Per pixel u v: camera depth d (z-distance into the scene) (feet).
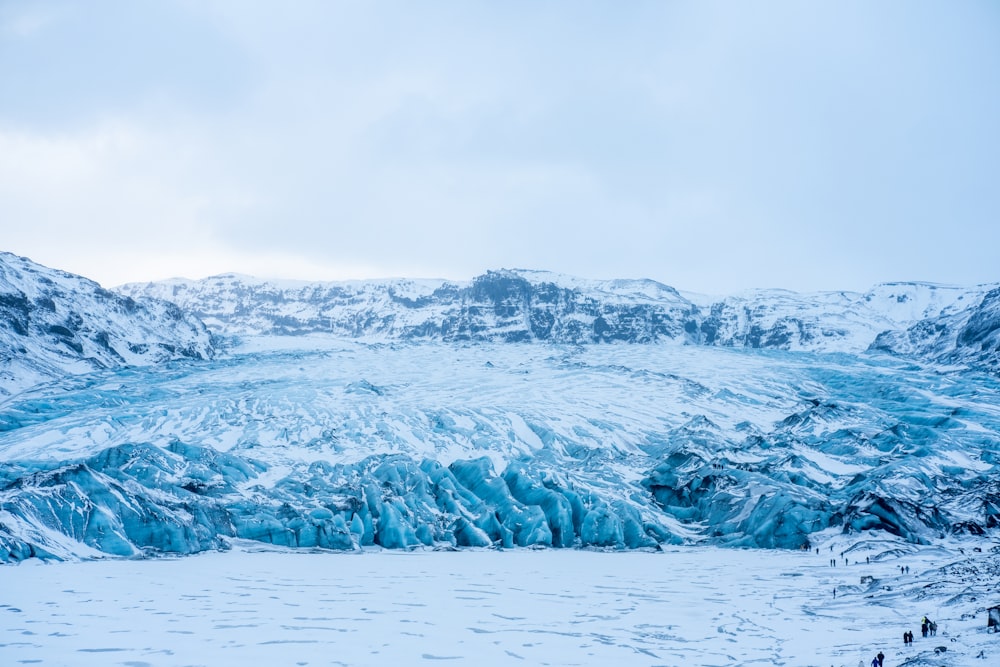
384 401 647.15
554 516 464.24
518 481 493.77
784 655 206.80
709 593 299.38
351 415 596.29
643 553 431.84
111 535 368.89
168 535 384.47
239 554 397.39
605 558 407.44
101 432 558.97
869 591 290.15
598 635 230.48
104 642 211.41
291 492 461.37
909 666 185.06
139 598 268.41
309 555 406.21
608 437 595.47
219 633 223.92
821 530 441.27
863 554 390.83
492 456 547.08
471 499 485.97
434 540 448.65
